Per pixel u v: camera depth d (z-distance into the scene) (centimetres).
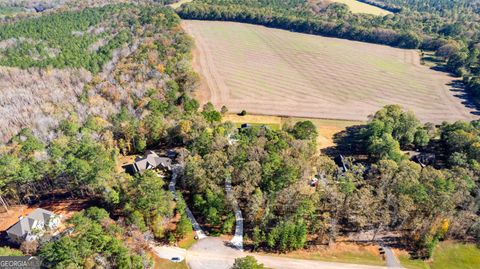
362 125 14638
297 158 10112
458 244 8588
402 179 9181
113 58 18788
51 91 15262
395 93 17688
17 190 9456
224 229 8512
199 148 10788
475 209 8806
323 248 8331
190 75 16250
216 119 13025
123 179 9181
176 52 18962
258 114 15262
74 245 7056
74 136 11512
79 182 9375
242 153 10019
